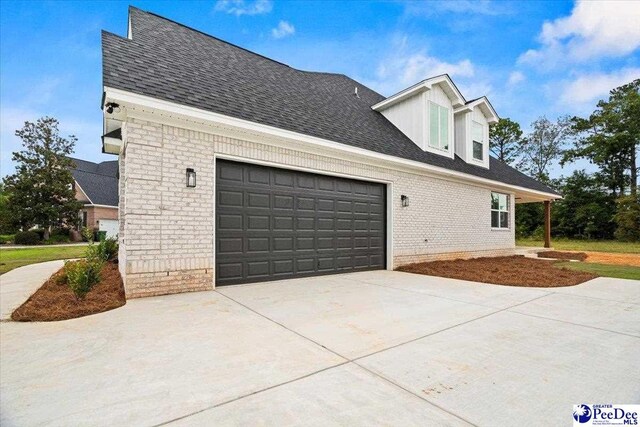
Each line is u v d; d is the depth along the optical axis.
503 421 2.00
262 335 3.50
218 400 2.18
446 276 8.00
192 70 6.83
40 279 7.24
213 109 5.77
